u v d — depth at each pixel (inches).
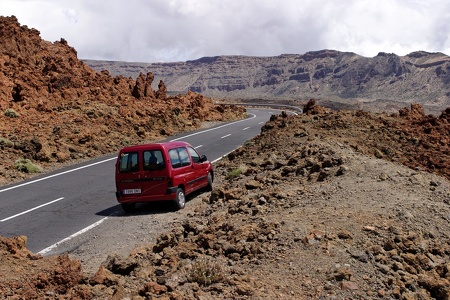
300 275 259.4
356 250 285.4
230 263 284.5
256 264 279.3
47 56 1822.1
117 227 454.9
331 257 276.5
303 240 298.2
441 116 968.9
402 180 431.2
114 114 1441.9
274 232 319.3
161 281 251.4
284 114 1026.1
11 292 246.5
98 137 1173.7
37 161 911.7
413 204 366.0
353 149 617.3
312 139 687.1
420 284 257.6
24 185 708.7
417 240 304.8
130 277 269.7
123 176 513.0
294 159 565.0
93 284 255.6
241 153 778.8
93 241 411.2
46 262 304.8
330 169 490.3
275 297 233.6
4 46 1641.2
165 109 1723.7
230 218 393.7
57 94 1521.9
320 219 342.0
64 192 647.1
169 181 505.7
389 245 291.6
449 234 325.4
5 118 1212.5
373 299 237.3
